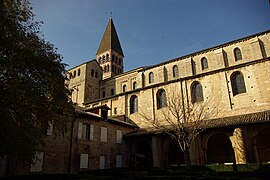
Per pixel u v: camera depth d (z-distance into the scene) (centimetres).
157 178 1853
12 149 1367
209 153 3409
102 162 3188
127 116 4459
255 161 2527
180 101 3853
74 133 2839
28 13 1681
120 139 3662
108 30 8706
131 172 2639
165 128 3253
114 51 8306
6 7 1503
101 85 6681
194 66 4656
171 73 4884
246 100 3328
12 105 1417
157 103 4200
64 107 1748
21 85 1407
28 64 1476
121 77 6309
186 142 2727
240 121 2755
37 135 1559
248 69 3447
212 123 3045
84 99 6103
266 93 3194
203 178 1645
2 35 1370
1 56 1385
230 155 3244
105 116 3447
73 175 2338
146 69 5269
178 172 2477
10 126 1334
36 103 1498
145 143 3916
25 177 2109
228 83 3566
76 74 6612
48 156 2456
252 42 4072
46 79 1582
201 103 3700
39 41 1722
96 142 3159
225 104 3481
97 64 6944
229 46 4356
